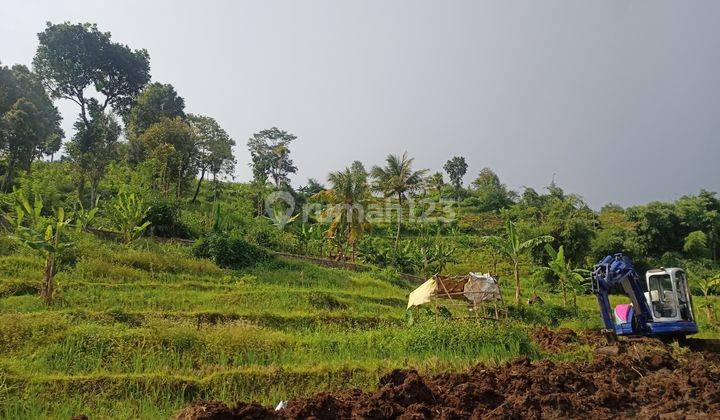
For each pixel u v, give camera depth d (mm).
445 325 13188
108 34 43750
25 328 11203
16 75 38938
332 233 32938
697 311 24438
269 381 10070
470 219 57969
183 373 10297
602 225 47000
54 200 26922
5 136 34781
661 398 9375
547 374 9984
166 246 23125
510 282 34312
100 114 41031
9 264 17109
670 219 49250
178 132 41781
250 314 14938
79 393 9094
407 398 8773
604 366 11117
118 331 11586
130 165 43250
